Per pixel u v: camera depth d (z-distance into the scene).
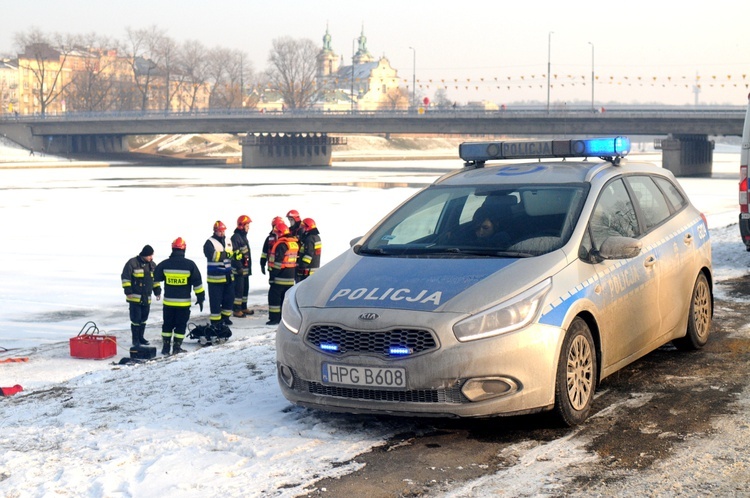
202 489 4.50
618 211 6.42
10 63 185.25
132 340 12.36
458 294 5.27
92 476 4.77
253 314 14.38
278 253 12.90
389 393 5.21
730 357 7.10
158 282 11.68
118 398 6.50
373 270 5.76
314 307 5.51
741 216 12.90
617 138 6.75
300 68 169.25
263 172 94.94
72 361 10.99
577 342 5.49
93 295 17.39
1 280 19.52
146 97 163.62
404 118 100.19
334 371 5.30
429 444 5.17
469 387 5.08
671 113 87.38
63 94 176.75
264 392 6.39
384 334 5.20
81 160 126.06
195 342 12.38
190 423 5.66
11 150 125.19
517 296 5.25
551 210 6.09
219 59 178.50
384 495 4.39
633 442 5.10
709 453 4.86
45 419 6.08
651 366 6.90
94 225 33.66
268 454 5.03
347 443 5.20
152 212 39.88
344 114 103.25
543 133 95.38
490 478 4.60
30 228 32.47
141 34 162.62
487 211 6.22
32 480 4.77
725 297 9.84
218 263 12.23
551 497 4.32
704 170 93.00
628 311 6.14
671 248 6.85
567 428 5.42
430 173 91.19
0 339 13.12
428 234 6.19
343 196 50.69
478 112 95.56
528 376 5.14
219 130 112.50
